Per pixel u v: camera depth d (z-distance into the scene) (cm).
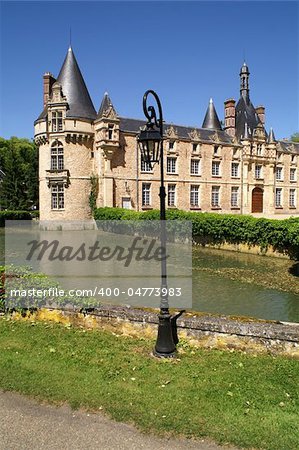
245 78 5016
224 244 2198
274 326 637
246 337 634
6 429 432
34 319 798
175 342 668
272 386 521
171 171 4188
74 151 3650
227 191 4609
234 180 4672
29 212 4606
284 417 449
